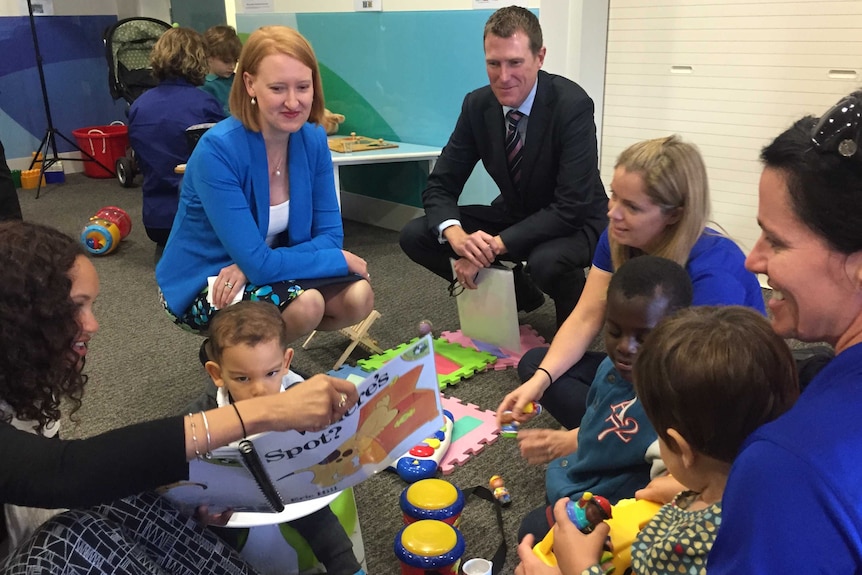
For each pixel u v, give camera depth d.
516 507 1.69
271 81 1.86
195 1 5.43
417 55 3.57
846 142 0.64
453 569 1.40
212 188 1.92
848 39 2.54
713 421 0.83
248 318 1.44
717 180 3.02
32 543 1.00
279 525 1.40
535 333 2.59
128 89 4.95
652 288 1.25
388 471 1.86
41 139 5.61
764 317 0.90
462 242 2.38
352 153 3.42
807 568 0.61
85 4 5.61
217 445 1.00
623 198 1.51
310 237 2.20
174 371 2.45
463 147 2.60
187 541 1.14
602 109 3.33
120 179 5.27
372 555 1.56
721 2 2.82
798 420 0.67
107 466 0.94
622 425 1.36
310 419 1.03
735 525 0.67
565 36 3.14
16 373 1.03
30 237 1.04
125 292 3.21
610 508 1.10
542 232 2.34
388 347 2.55
